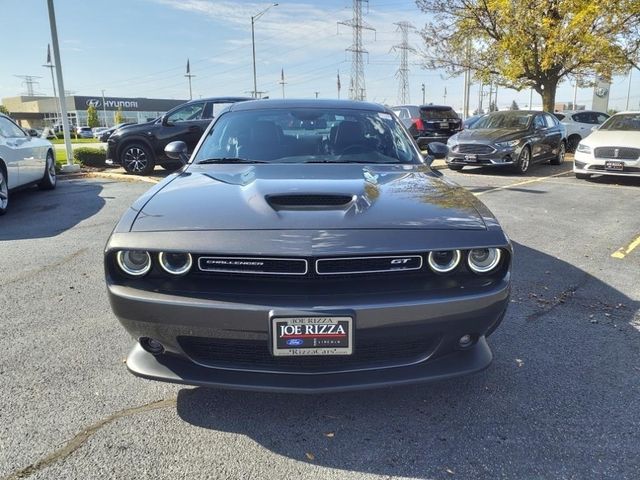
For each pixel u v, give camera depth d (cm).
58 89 1302
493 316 232
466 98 2869
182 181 298
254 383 226
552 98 1703
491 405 264
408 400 269
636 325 360
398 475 214
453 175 1180
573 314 378
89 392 273
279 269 220
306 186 272
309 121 385
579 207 777
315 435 240
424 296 219
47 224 674
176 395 271
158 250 222
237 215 236
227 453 227
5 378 286
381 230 227
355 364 230
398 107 1692
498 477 213
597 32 1499
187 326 219
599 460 223
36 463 218
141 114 9869
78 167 1300
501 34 1650
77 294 416
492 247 231
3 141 755
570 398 270
